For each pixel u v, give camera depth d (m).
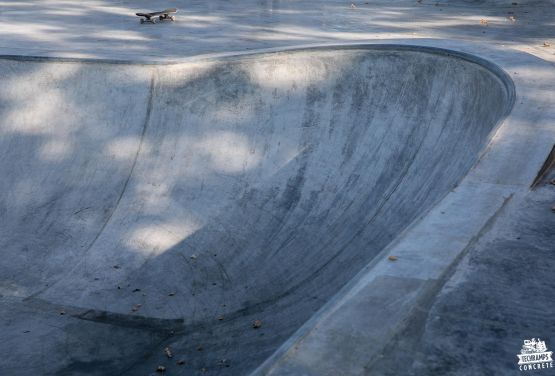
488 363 3.15
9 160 12.73
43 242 11.00
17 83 13.66
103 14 20.19
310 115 12.27
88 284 9.89
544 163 5.98
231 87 12.95
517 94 8.55
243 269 9.70
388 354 3.22
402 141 10.99
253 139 12.17
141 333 8.60
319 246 9.67
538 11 19.64
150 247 10.53
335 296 3.77
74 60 13.52
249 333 7.98
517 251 4.37
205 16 19.69
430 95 11.51
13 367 8.02
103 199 11.72
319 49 13.01
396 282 3.93
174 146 12.38
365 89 12.33
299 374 3.07
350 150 11.35
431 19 18.69
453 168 9.33
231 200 11.16
